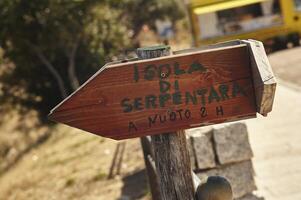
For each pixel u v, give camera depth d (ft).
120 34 80.84
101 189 33.24
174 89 8.14
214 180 8.90
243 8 76.43
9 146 65.26
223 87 8.17
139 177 32.40
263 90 7.68
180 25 153.48
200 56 8.10
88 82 7.94
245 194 19.94
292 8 76.23
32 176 44.60
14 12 67.51
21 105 82.69
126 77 8.04
